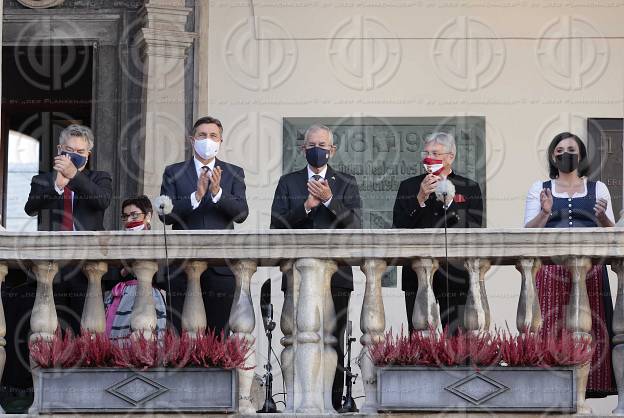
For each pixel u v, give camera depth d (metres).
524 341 20.42
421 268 21.20
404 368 20.41
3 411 21.48
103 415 20.50
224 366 20.41
